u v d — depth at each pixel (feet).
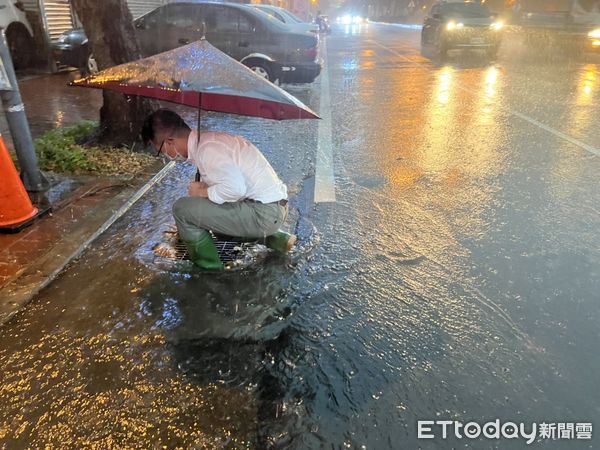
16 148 13.08
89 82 8.53
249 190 9.88
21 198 11.75
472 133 21.34
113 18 17.44
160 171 16.08
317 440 6.62
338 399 7.29
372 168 17.24
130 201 13.74
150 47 30.68
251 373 7.75
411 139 20.68
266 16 29.84
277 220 10.24
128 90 8.99
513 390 7.44
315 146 19.94
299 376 7.71
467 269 10.68
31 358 7.95
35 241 11.33
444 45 48.55
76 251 10.98
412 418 6.98
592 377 7.66
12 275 9.99
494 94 29.91
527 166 17.04
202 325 8.82
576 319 8.99
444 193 14.87
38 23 35.45
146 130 9.36
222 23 29.66
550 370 7.81
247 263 10.81
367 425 6.86
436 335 8.64
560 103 26.94
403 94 30.78
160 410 7.02
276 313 9.21
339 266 10.82
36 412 6.94
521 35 54.70
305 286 10.06
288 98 8.18
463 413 7.06
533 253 11.29
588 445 6.50
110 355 8.05
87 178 15.26
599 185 15.21
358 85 34.58
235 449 6.45
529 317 9.07
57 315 8.99
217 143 9.34
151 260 10.84
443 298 9.67
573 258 11.04
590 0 46.98
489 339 8.52
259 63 29.66
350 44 69.15
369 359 8.09
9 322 8.75
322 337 8.60
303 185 15.75
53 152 16.05
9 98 12.48
